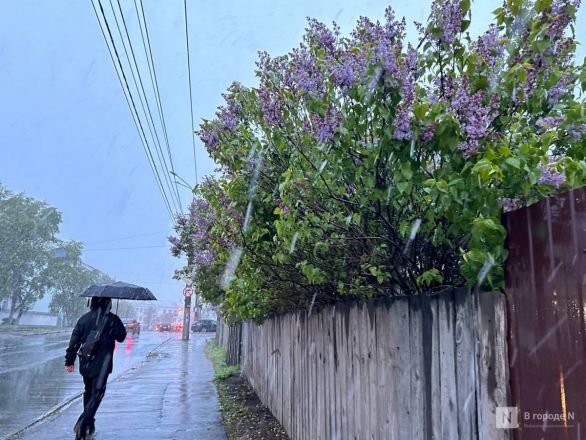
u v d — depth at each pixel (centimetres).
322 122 313
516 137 260
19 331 4528
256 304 619
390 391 341
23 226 5050
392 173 306
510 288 232
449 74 297
